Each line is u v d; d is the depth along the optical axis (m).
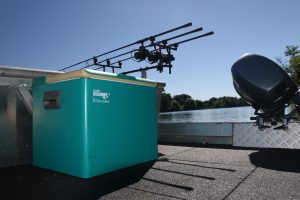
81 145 2.96
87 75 2.96
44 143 3.51
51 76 3.38
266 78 3.60
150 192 2.71
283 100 3.70
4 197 2.61
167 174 3.40
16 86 4.12
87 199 2.54
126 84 3.46
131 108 3.51
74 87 3.05
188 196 2.56
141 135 3.67
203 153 4.86
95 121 3.03
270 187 2.76
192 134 6.23
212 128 5.96
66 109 3.15
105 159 3.13
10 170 3.69
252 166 3.71
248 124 5.50
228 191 2.67
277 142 5.11
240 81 3.76
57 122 3.28
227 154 4.70
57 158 3.29
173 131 6.53
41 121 3.56
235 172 3.41
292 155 4.41
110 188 2.87
